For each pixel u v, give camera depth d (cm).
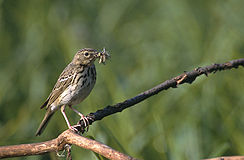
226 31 1435
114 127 1081
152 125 1134
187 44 1449
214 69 862
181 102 1227
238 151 1079
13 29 1439
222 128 1138
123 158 603
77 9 1560
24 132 1198
